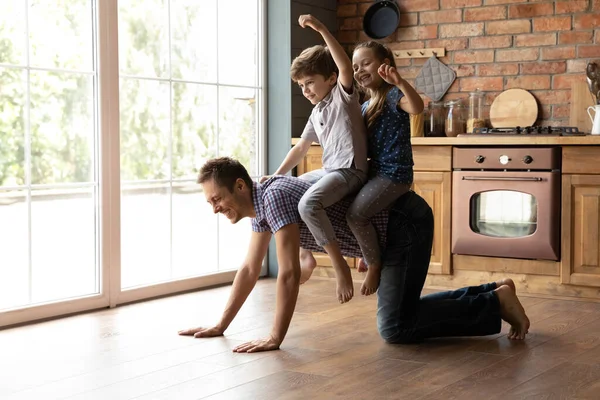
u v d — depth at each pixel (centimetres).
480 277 504
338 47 341
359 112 353
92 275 446
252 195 352
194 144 507
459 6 562
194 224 509
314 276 558
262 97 557
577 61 529
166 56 486
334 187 342
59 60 424
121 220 462
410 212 353
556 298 481
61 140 426
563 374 311
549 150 473
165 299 475
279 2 553
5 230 403
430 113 562
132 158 467
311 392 289
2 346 361
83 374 315
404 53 580
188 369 321
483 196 496
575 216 473
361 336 377
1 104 397
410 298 355
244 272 377
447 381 302
